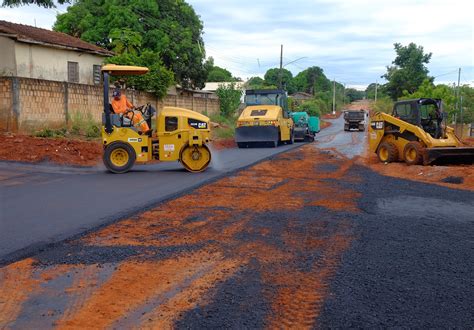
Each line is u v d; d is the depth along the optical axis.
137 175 12.21
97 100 20.83
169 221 7.29
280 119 23.69
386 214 7.94
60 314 4.06
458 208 8.49
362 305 4.25
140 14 34.22
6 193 9.40
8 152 13.68
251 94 25.17
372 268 5.23
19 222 7.14
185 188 10.08
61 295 4.46
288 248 5.95
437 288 4.66
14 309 4.16
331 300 4.34
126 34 30.47
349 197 9.42
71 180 11.16
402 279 4.90
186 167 12.88
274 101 24.89
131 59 25.95
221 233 6.61
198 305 4.23
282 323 3.88
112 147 12.53
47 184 10.53
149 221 7.29
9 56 21.19
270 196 9.41
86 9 33.84
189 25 37.97
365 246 6.06
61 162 13.65
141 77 25.16
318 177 12.35
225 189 10.16
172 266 5.25
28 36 22.05
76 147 15.21
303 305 4.23
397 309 4.17
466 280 4.89
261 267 5.23
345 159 17.66
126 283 4.75
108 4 33.59
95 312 4.09
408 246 6.09
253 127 22.67
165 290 4.57
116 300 4.34
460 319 3.99
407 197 9.50
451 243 6.25
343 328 3.81
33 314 4.06
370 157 18.05
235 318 3.97
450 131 15.05
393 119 15.49
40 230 6.69
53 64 23.39
